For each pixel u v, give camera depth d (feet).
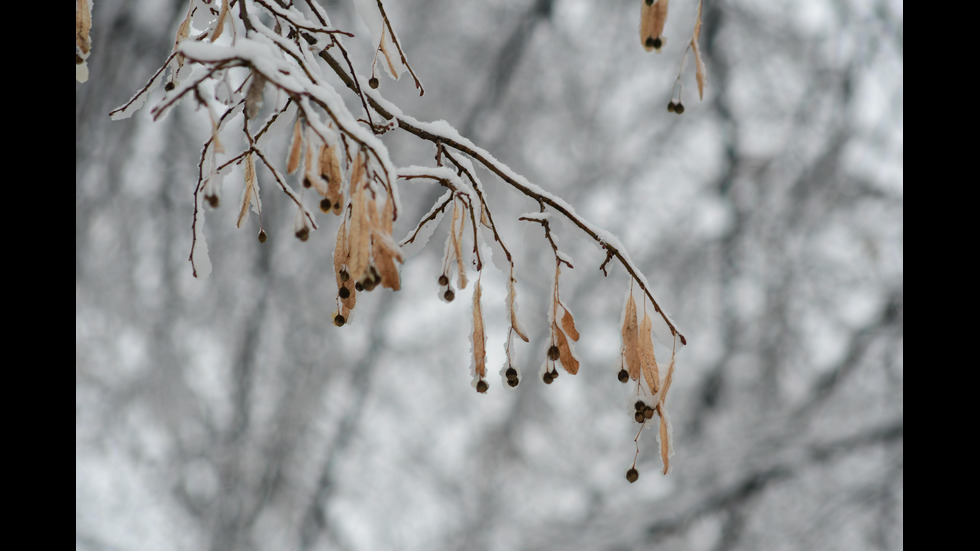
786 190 31.45
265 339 29.53
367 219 7.27
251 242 28.84
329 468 30.32
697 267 31.81
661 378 9.62
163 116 6.98
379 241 7.20
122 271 27.20
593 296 31.78
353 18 27.86
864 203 30.19
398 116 9.45
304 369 29.63
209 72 6.95
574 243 31.78
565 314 9.50
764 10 31.99
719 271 31.68
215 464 28.25
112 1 25.40
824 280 30.17
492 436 30.68
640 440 30.07
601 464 30.35
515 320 9.39
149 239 27.66
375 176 7.57
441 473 30.91
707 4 31.86
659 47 7.82
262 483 28.58
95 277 27.04
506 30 31.55
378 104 9.43
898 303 28.09
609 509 27.55
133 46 25.67
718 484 24.68
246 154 8.57
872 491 23.02
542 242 30.81
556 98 32.27
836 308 29.99
